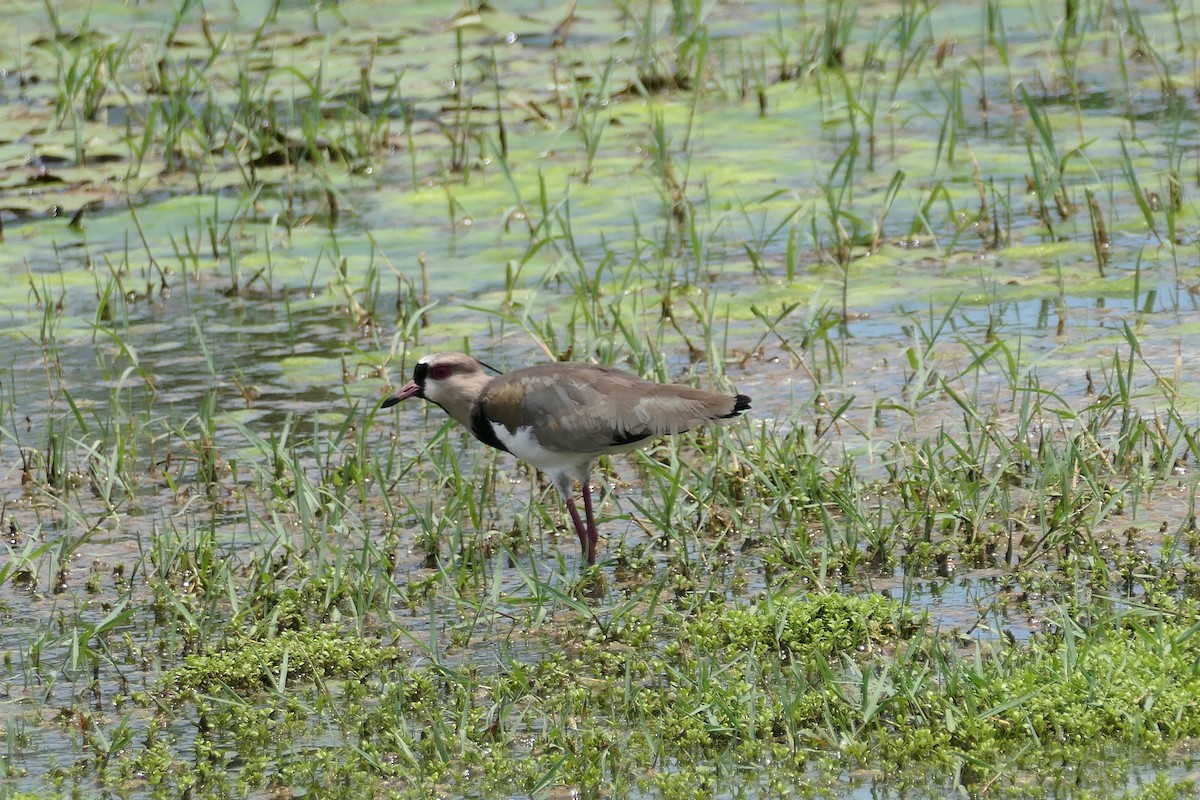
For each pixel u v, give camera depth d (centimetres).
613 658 1043
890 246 1858
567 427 1216
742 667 1021
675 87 2488
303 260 1956
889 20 2758
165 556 1208
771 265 1841
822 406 1459
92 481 1405
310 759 949
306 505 1220
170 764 961
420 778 914
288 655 1070
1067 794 865
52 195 2186
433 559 1244
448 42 2761
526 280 1841
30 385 1653
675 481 1226
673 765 926
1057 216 1908
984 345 1564
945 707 931
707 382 1534
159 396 1611
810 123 2311
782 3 2930
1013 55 2525
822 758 905
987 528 1205
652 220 1992
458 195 2130
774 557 1159
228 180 2245
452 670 1029
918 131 2242
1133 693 926
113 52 2636
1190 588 1084
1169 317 1598
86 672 1092
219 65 2648
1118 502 1194
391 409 1554
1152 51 2305
